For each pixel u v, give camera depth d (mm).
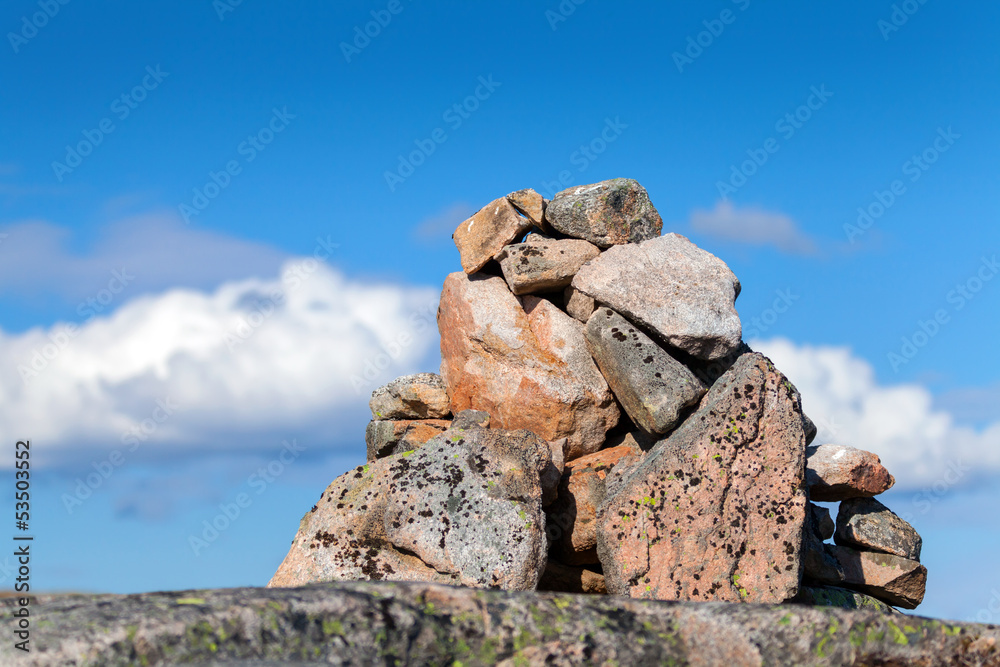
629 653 4523
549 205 11086
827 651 4566
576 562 10234
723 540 9203
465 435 9727
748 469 9352
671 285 10352
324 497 9664
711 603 4867
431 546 9047
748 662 4527
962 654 4711
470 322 10930
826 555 10828
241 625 4098
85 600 4406
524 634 4523
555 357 10578
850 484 10711
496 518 9078
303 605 4262
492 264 11539
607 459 10320
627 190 10992
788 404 9523
